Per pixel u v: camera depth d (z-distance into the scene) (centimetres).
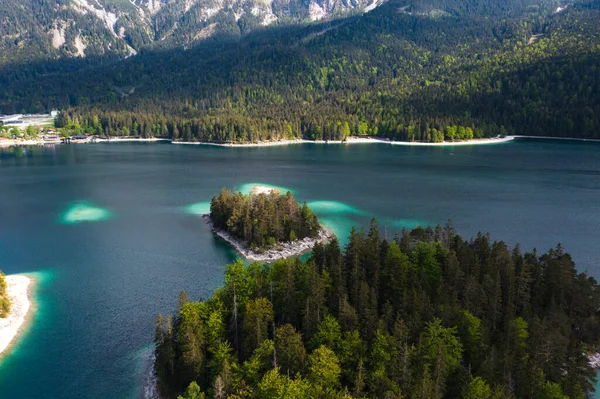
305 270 7488
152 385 6056
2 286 8750
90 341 7162
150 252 11312
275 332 5988
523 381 5256
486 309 6831
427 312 6419
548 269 7600
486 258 8169
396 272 7556
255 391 4984
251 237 11625
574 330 6869
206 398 5288
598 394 5694
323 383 5234
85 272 10006
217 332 6259
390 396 4809
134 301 8556
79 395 5909
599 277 9600
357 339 5831
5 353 6812
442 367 5250
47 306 8344
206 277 9731
